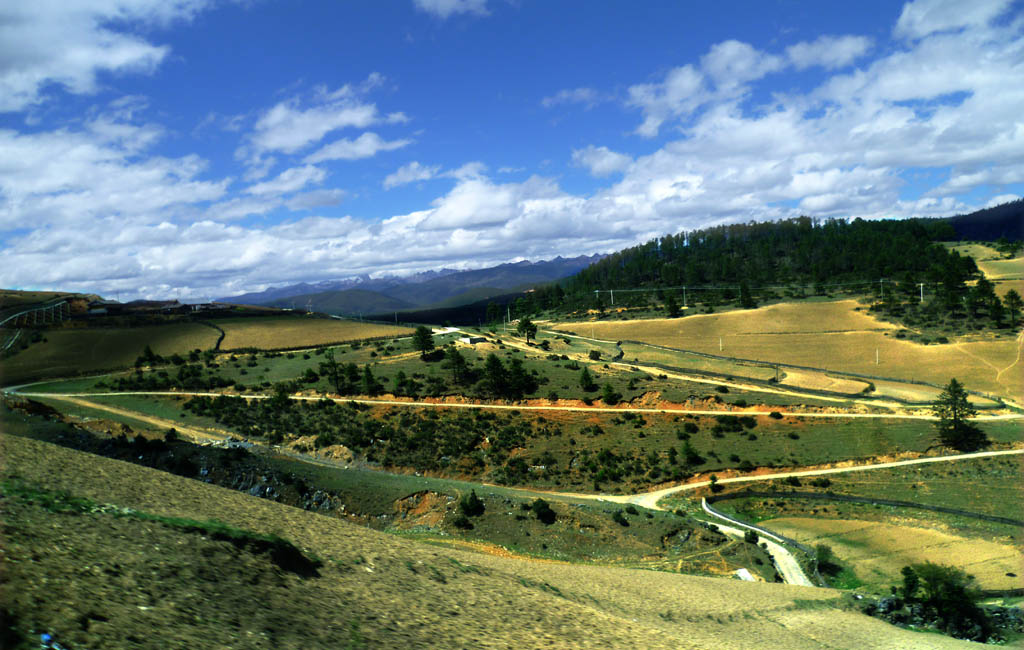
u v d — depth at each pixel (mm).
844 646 31266
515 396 114938
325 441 96188
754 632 30531
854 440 90312
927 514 70562
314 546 23188
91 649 11094
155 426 101000
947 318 150375
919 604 45281
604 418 104812
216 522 21422
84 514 17703
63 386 128375
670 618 29578
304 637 15211
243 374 136375
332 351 158625
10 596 11695
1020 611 45375
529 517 62656
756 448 92250
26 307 190625
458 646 17328
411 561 25609
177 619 13680
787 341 156125
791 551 63281
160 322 187875
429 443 98625
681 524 64875
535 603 24453
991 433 86938
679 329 180000
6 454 22469
